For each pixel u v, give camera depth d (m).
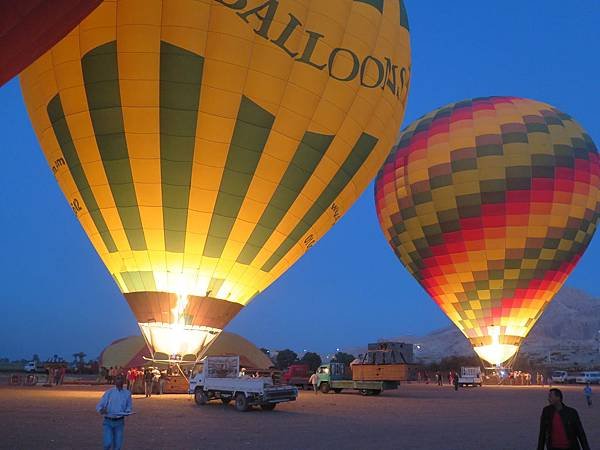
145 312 20.56
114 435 8.83
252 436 13.15
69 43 17.98
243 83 18.22
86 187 19.70
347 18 19.58
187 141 18.53
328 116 19.67
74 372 64.12
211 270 20.53
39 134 20.17
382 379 31.31
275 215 20.42
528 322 38.72
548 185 36.31
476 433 14.62
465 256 37.38
